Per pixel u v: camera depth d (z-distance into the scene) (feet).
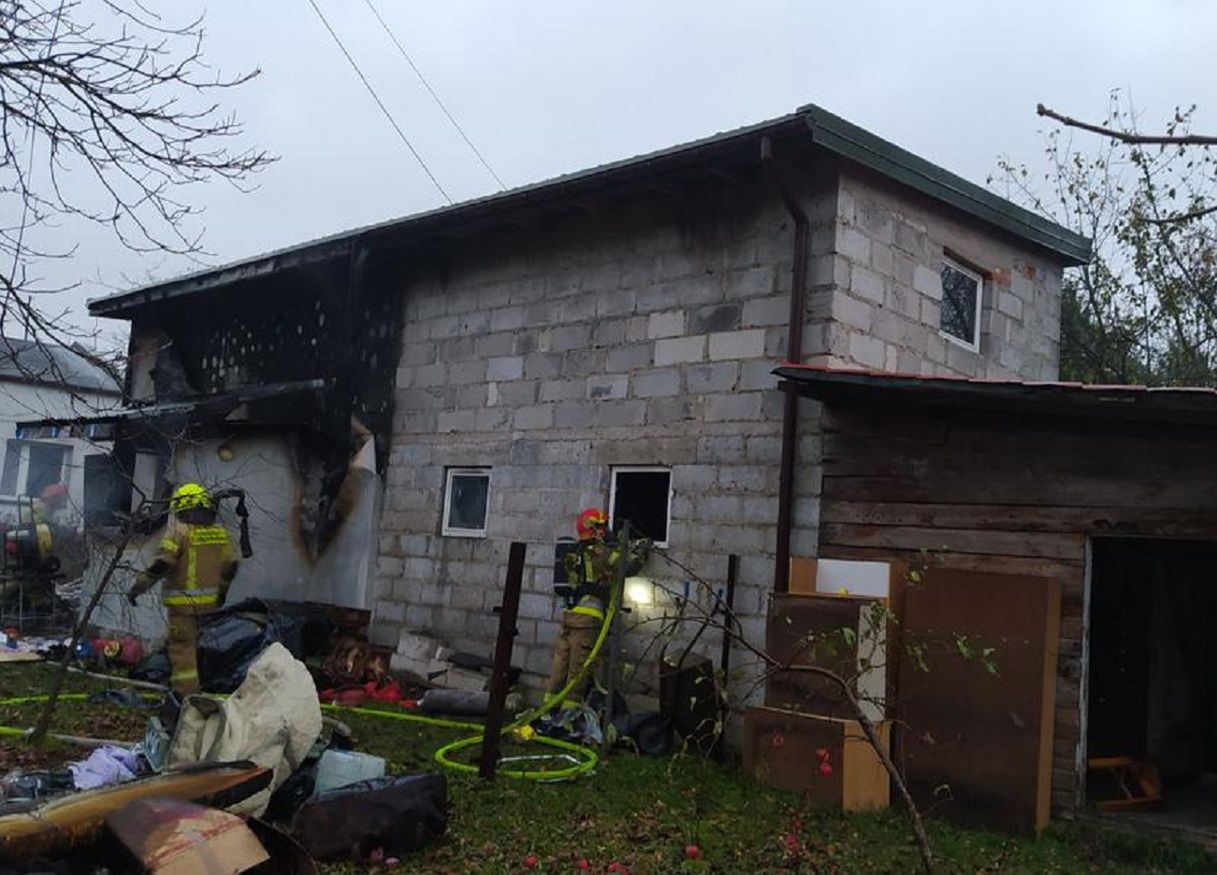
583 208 29.68
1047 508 21.11
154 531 36.63
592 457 29.68
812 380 21.98
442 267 34.91
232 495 29.48
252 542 37.70
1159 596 26.22
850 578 22.76
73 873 12.76
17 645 35.60
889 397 22.84
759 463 26.03
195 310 46.55
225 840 12.76
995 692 20.25
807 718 20.90
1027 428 21.58
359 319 37.11
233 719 17.15
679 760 22.80
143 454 43.42
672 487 27.66
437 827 16.81
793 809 19.84
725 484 26.61
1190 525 19.34
